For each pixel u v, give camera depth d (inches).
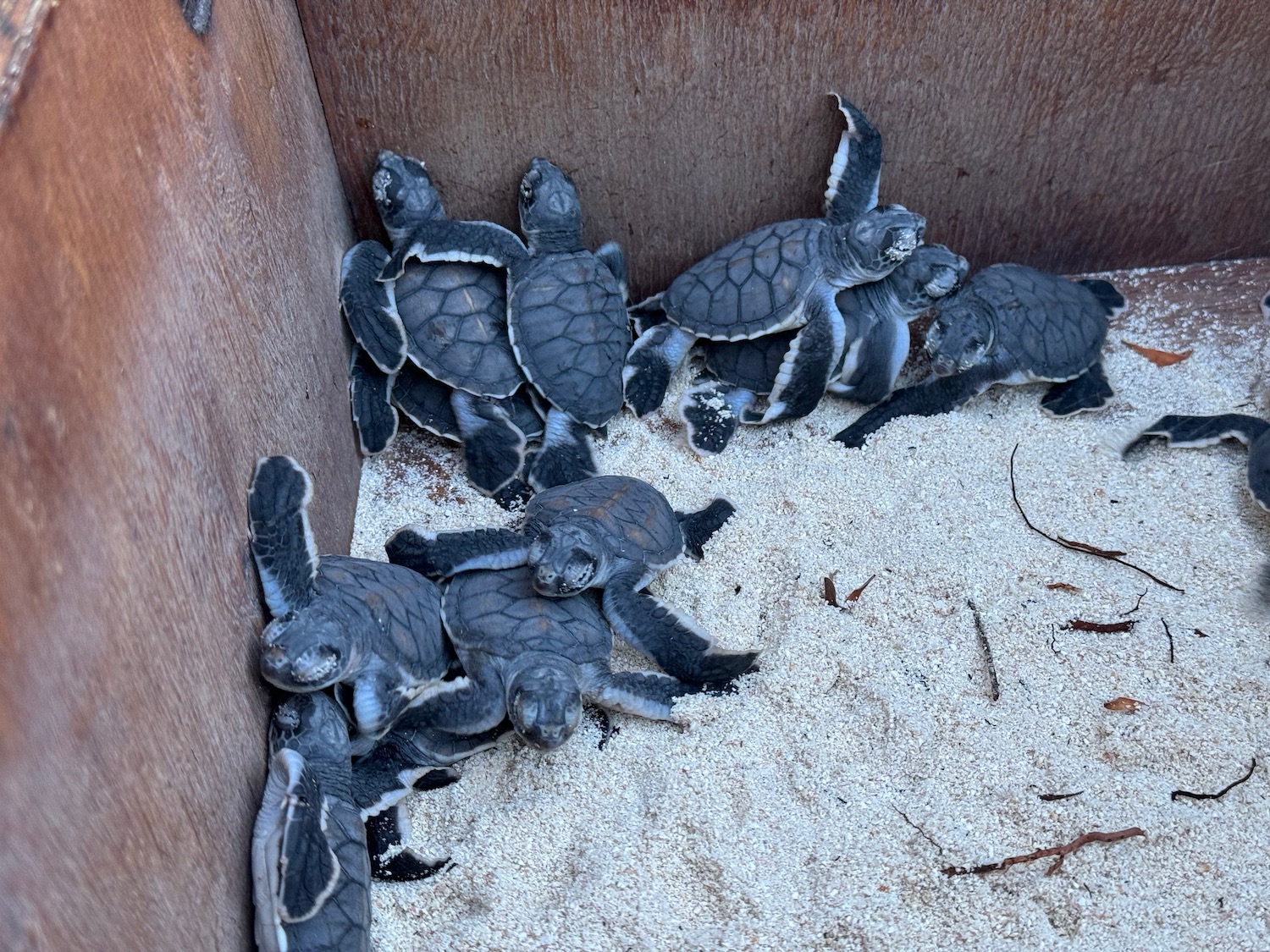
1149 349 13.6
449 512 11.9
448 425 12.3
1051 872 8.9
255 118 9.5
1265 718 9.9
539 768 9.7
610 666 10.5
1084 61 12.4
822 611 10.9
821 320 12.3
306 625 8.6
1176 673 10.2
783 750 9.8
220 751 7.6
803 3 11.6
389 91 11.9
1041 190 13.6
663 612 10.4
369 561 10.0
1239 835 9.1
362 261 12.4
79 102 6.4
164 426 7.1
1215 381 13.2
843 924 8.7
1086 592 10.9
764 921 8.7
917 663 10.4
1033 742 9.8
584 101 12.2
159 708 6.7
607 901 8.8
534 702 9.1
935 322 12.5
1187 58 12.4
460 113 12.1
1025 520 11.7
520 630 9.8
